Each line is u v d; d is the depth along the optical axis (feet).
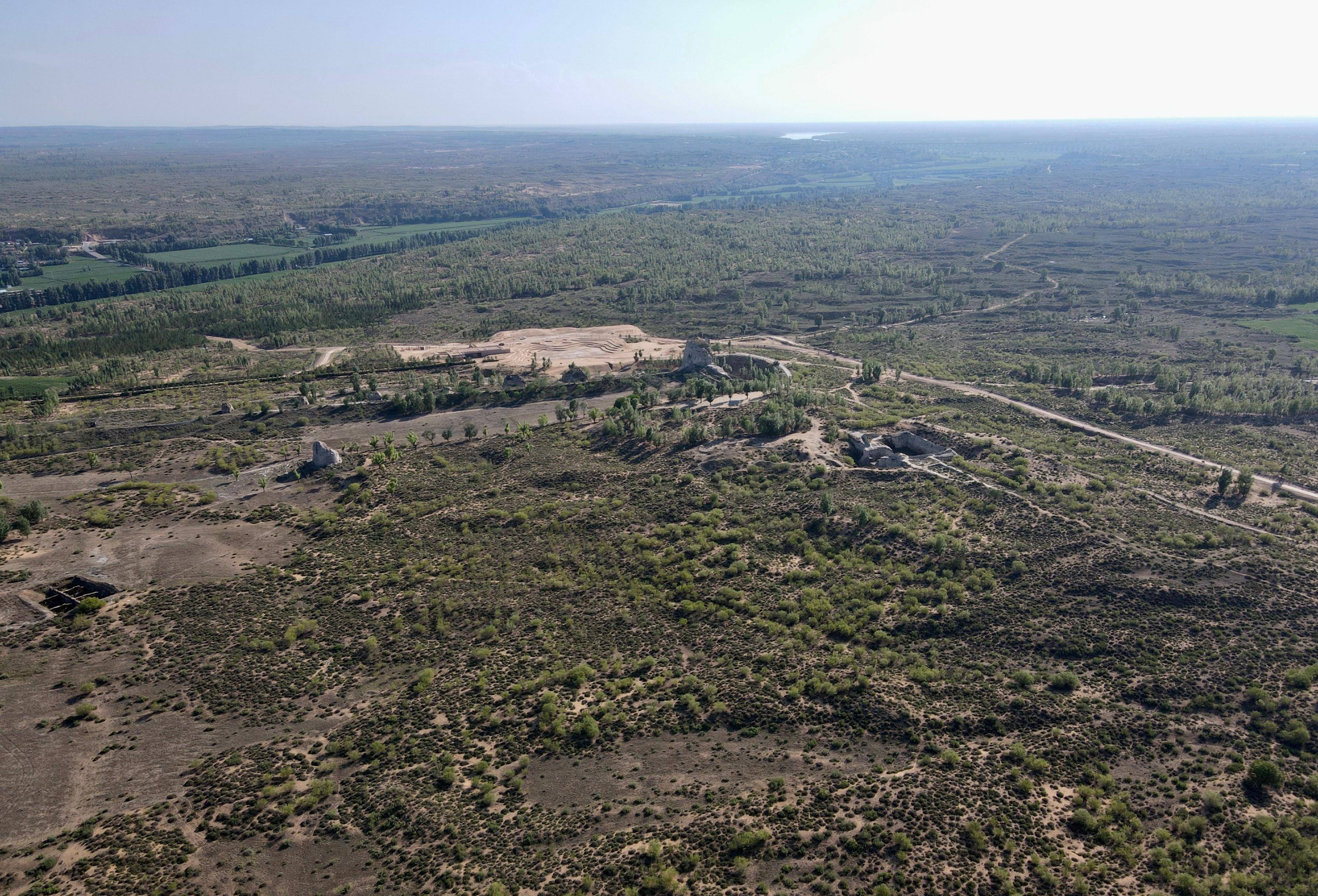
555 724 255.29
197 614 333.01
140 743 255.91
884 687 263.90
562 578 358.43
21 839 216.95
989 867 188.34
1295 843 190.08
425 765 242.37
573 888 191.62
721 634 307.99
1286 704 243.19
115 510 436.76
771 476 448.65
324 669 299.58
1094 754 229.45
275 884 199.62
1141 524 367.04
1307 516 390.01
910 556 353.10
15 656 301.02
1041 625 296.71
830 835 201.57
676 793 223.71
